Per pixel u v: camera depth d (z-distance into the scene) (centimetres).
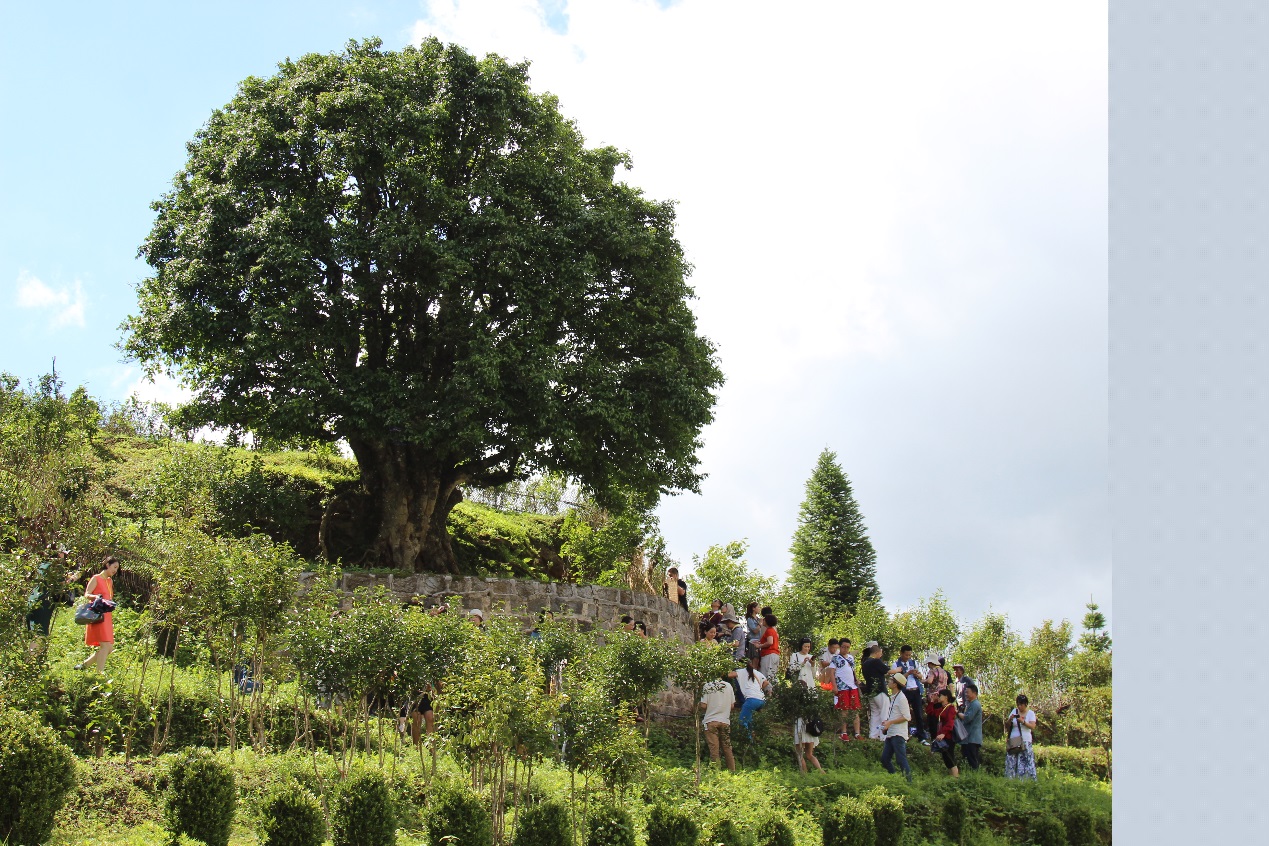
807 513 5675
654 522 2855
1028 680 3105
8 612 1080
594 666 1352
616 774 1109
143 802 943
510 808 1147
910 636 2980
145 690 1251
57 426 2122
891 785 1592
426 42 2359
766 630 1995
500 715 990
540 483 3306
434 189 2202
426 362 2302
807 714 1705
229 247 2148
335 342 2155
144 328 2211
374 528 2448
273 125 2233
